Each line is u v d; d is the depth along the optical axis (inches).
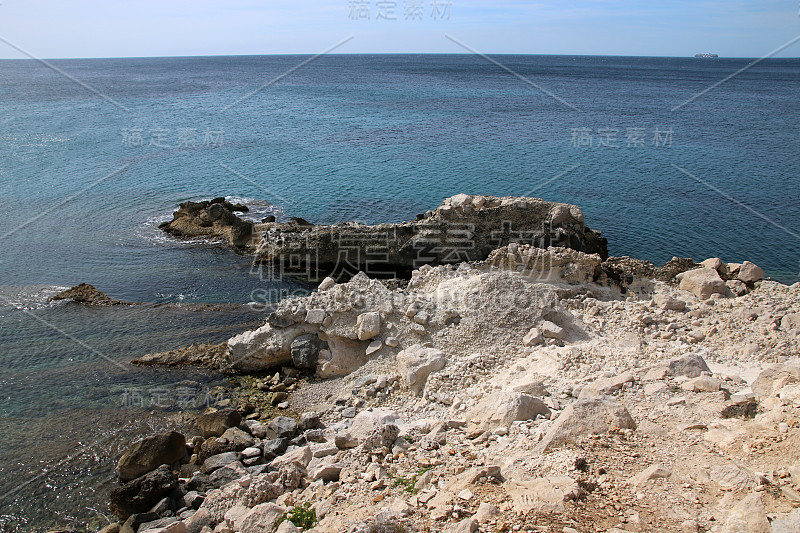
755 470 331.6
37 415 583.5
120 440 547.5
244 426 555.2
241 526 368.8
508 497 326.0
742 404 413.1
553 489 321.7
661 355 559.2
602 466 350.0
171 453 506.0
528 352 597.3
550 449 377.4
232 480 466.3
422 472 387.2
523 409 438.3
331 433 517.3
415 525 314.0
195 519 400.8
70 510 468.8
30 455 526.6
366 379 604.4
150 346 721.6
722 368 538.0
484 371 576.1
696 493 317.1
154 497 457.1
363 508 352.2
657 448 370.6
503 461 378.3
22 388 629.0
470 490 337.4
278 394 610.2
